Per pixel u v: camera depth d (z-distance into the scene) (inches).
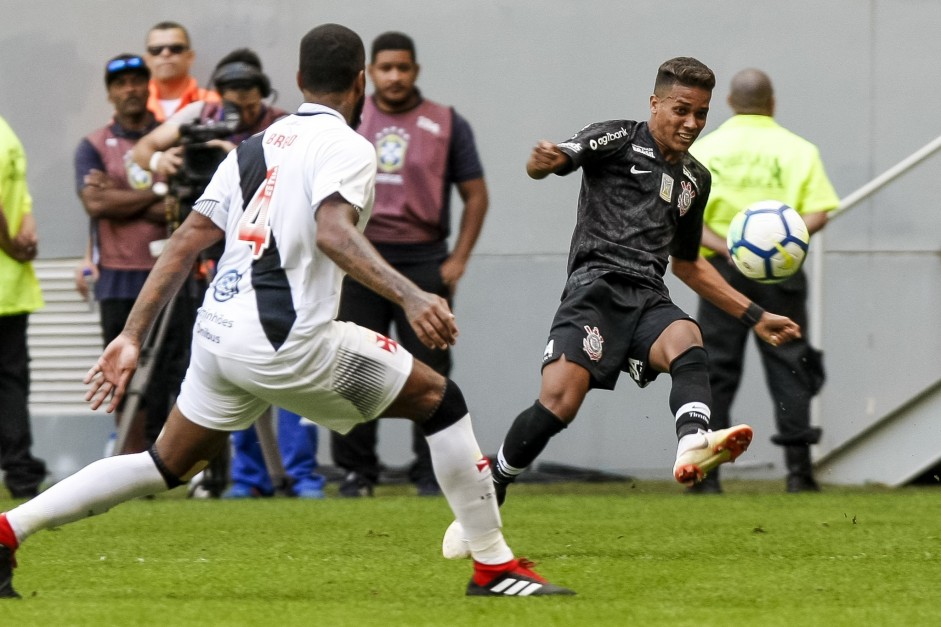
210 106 1177.4
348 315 1134.4
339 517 974.4
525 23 1339.8
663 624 522.9
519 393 1349.7
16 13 1378.0
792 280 1171.3
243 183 573.3
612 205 764.0
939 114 1301.7
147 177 1207.6
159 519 967.0
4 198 1158.3
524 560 613.0
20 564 741.9
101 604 585.3
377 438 1248.8
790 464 1211.9
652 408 1322.6
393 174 1145.4
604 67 1332.4
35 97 1379.2
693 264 801.6
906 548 792.9
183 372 1189.1
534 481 1311.5
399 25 1348.4
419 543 824.9
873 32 1305.4
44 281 1385.3
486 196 1178.6
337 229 533.0
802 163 1157.7
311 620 534.9
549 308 1343.5
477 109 1348.4
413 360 574.6
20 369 1193.4
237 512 1012.5
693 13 1321.4
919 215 1248.2
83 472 593.3
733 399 1181.7
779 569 706.8
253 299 558.6
